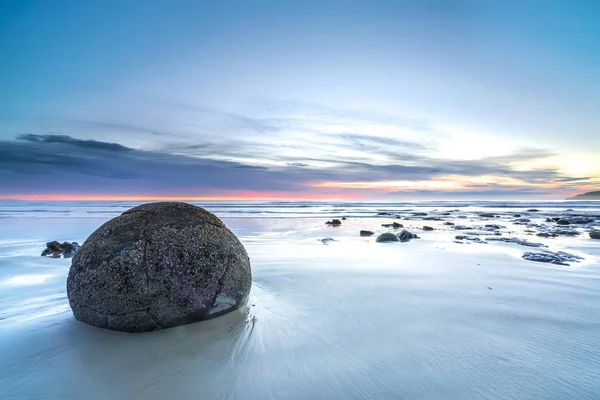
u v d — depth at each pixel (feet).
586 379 10.32
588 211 127.95
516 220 80.84
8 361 11.56
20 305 17.20
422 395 9.56
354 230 56.18
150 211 15.28
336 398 9.46
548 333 13.57
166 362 11.51
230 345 12.60
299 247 36.37
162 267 13.78
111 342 12.85
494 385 10.01
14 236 47.70
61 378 10.65
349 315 15.49
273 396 9.59
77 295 14.12
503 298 18.02
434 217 92.22
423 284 20.70
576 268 25.48
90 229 56.90
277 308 16.39
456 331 13.71
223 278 15.01
